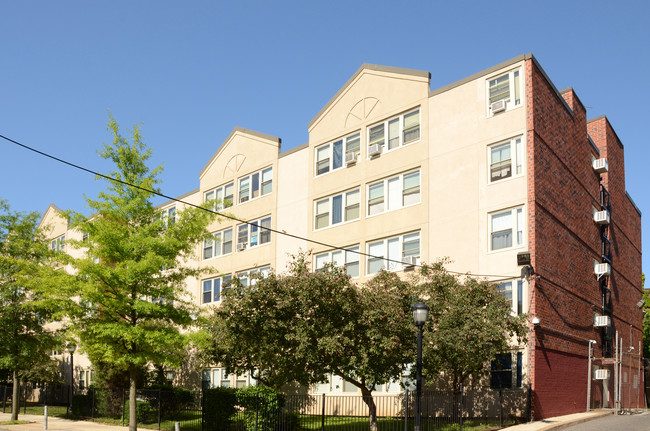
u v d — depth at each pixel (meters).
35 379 38.31
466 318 19.88
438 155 27.38
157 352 22.11
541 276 23.89
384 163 29.44
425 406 24.47
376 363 18.41
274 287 18.67
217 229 38.41
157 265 21.08
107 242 21.41
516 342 23.31
